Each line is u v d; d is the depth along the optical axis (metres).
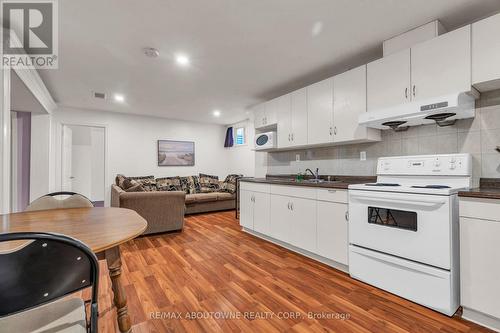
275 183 3.10
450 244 1.63
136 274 2.29
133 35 2.21
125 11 1.86
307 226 2.66
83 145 6.96
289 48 2.47
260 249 3.00
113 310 1.71
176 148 6.18
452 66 1.86
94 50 2.48
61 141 4.85
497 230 1.46
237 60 2.74
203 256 2.76
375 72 2.37
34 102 3.44
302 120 3.20
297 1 1.77
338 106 2.73
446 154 2.04
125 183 4.15
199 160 6.53
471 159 1.98
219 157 6.86
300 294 1.93
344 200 2.28
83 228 1.18
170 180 5.78
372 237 2.03
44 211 1.63
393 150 2.55
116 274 1.27
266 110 3.86
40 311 0.90
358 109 2.52
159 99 4.32
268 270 2.38
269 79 3.34
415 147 2.38
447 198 1.63
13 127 3.89
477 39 1.74
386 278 1.94
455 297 1.65
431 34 2.02
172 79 3.31
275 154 4.17
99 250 0.90
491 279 1.48
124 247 3.07
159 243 3.24
